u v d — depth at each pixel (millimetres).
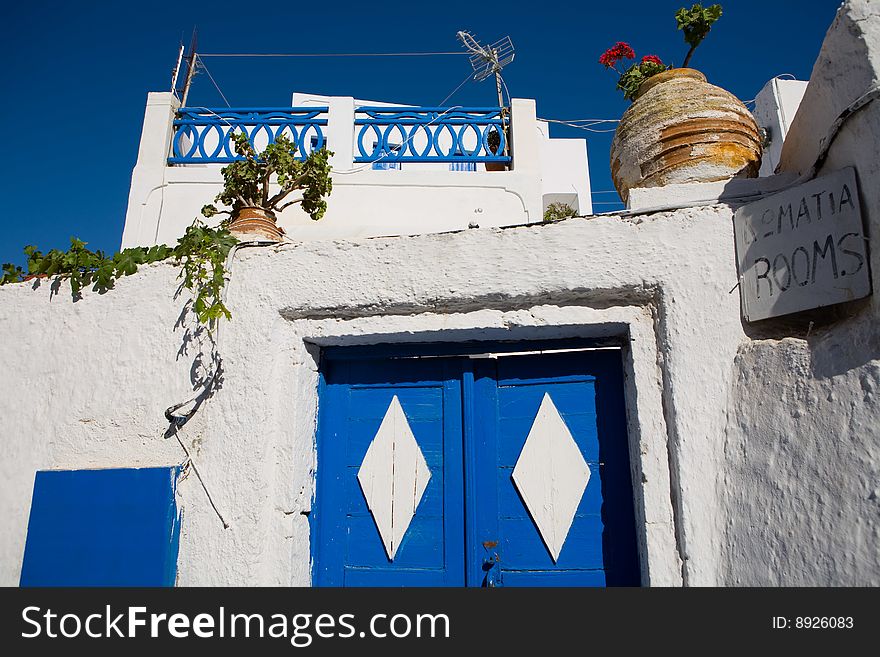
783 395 2393
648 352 2762
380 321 3055
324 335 3096
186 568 2896
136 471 3018
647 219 2836
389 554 3039
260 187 4402
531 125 5969
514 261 2912
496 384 3164
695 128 3236
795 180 2789
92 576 2939
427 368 3238
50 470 3158
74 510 3059
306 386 3125
